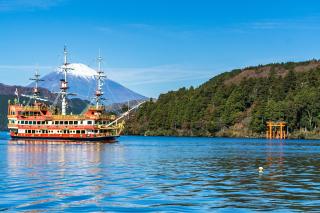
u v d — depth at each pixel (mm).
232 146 186750
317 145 198500
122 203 42938
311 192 49719
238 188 53031
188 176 66562
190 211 39219
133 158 109312
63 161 97688
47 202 43312
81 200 44531
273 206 41312
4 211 39094
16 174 68688
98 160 101500
